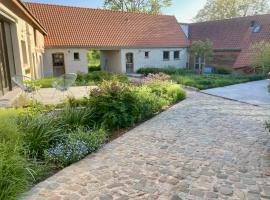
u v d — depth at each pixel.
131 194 3.47
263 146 5.11
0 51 9.57
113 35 24.20
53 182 3.79
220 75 19.72
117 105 6.48
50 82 12.87
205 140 5.52
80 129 5.52
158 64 26.33
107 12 25.88
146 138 5.71
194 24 29.95
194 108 8.77
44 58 21.12
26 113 5.79
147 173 4.05
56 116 5.79
